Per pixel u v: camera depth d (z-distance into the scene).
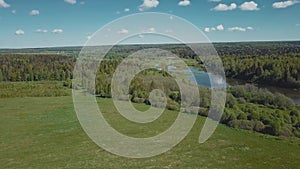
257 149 20.12
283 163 17.83
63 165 17.64
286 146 20.92
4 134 24.44
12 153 19.88
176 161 18.09
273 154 19.31
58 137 23.39
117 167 17.30
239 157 18.73
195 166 17.30
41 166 17.53
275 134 23.30
